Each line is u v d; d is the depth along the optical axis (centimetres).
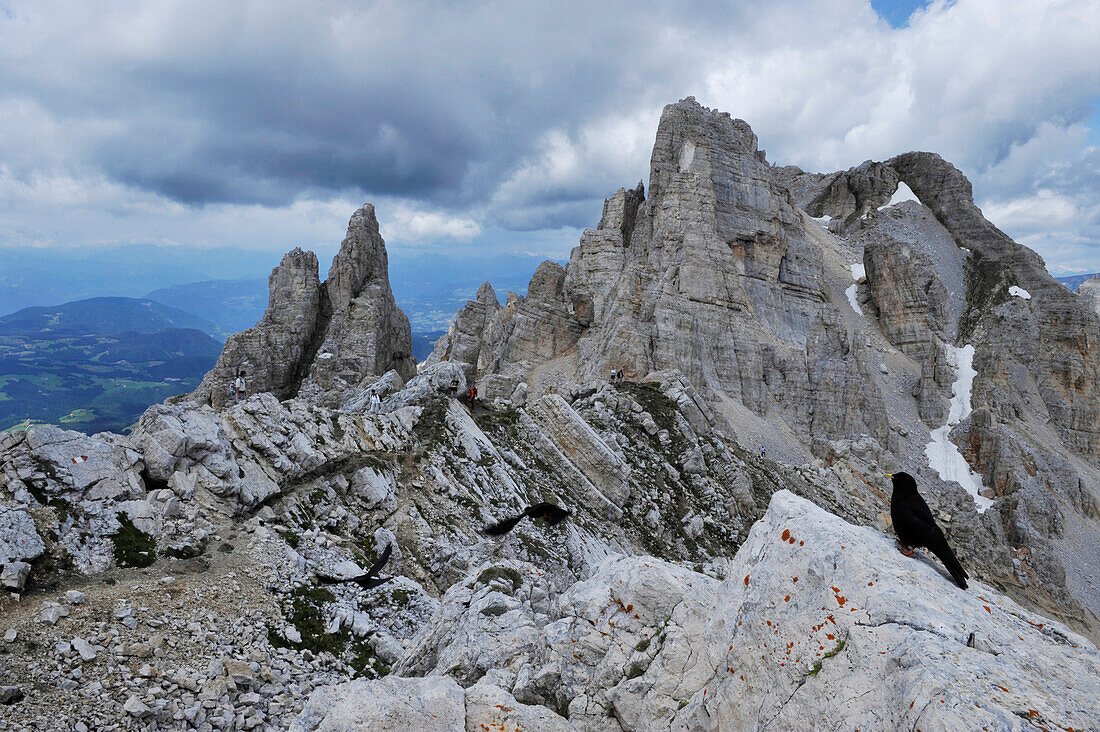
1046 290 12912
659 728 1003
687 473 5394
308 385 9444
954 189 15712
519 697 1221
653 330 9075
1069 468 9975
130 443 2597
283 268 10675
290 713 1823
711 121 11312
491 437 4469
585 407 5744
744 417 8712
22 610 1817
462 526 3303
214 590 2172
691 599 1223
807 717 731
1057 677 650
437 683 1139
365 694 1059
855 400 9619
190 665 1831
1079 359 12025
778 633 816
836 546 835
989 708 577
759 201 11062
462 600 1734
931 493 8875
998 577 7825
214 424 2906
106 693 1644
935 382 11225
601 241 11388
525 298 11431
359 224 11100
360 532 3014
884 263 12362
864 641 729
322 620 2286
